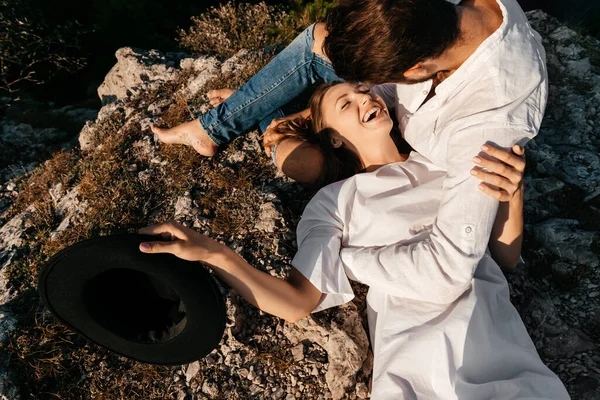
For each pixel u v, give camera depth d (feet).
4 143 23.13
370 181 7.36
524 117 5.36
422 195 6.99
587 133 10.76
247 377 7.27
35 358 7.97
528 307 7.87
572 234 8.46
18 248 10.51
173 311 5.72
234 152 9.87
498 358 6.02
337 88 7.75
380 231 6.89
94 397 7.59
